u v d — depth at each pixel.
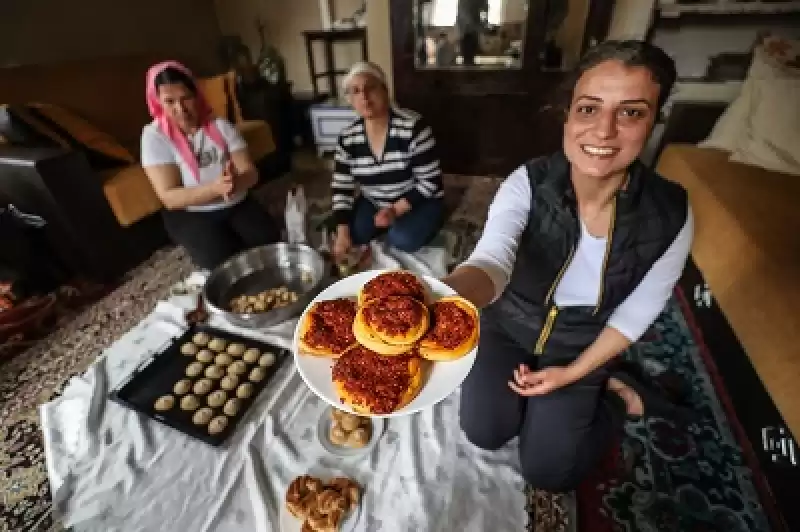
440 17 2.32
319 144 3.06
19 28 2.09
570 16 2.21
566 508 0.95
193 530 0.87
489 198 2.36
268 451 1.00
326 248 1.62
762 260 1.12
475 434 0.99
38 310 1.54
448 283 0.65
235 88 2.54
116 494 0.93
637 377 1.24
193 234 1.62
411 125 1.57
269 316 1.22
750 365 1.11
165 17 2.82
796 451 0.90
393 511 0.88
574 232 0.77
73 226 1.61
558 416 0.91
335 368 0.57
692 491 0.99
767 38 1.78
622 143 0.60
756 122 1.67
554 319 0.88
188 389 1.11
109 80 2.23
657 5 2.11
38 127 1.69
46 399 1.25
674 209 0.73
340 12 2.98
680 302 1.56
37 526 0.92
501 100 2.43
